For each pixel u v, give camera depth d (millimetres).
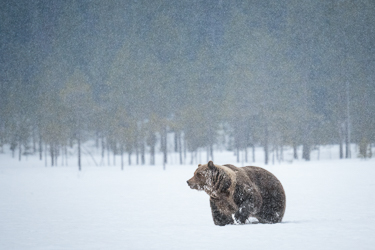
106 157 85938
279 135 70438
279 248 6465
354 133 79125
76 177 41312
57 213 15086
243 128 75000
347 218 11461
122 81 82125
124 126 69750
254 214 8859
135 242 7656
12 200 20609
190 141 72688
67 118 68812
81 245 7613
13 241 8398
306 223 8820
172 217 13328
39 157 86188
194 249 6660
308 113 75375
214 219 8984
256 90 74438
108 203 18531
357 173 34094
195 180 8430
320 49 89000
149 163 76312
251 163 70562
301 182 27000
